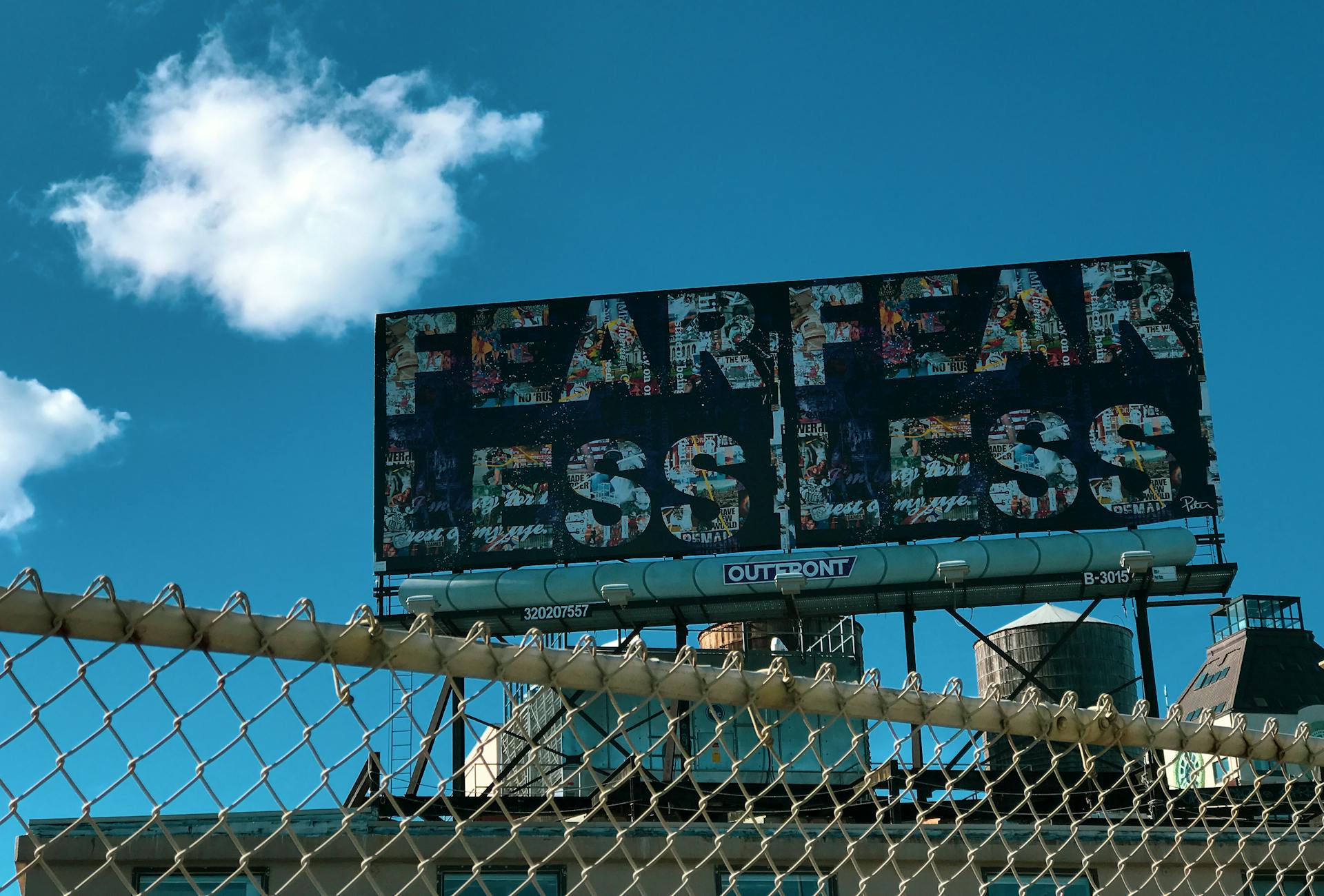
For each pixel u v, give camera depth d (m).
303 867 4.85
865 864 24.50
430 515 38.16
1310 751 6.81
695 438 38.34
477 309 39.78
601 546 37.62
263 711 4.83
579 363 39.22
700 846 24.28
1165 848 23.97
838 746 30.66
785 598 36.66
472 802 27.22
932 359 38.53
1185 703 41.66
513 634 37.53
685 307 39.47
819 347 38.84
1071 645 40.66
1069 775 29.12
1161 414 37.62
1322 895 22.28
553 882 23.50
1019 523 37.00
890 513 37.34
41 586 4.51
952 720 6.12
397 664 5.06
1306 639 40.34
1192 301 38.50
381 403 39.09
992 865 24.58
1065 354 38.28
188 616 4.72
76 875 20.53
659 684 5.54
